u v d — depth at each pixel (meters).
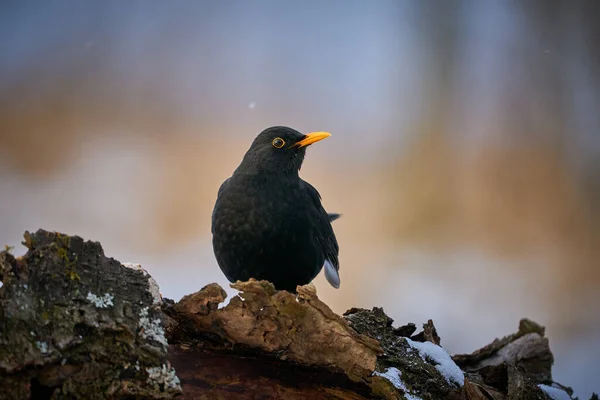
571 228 15.12
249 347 5.05
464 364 6.95
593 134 16.53
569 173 15.91
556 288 13.27
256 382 5.02
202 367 5.00
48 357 4.33
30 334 4.34
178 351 5.04
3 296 4.35
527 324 6.98
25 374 4.30
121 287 4.71
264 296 4.86
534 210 15.73
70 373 4.43
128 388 4.49
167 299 5.11
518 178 16.28
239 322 4.94
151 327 4.68
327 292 13.09
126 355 4.56
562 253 14.59
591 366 10.59
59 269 4.54
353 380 5.16
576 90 17.23
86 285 4.61
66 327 4.45
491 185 16.14
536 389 5.90
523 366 6.82
